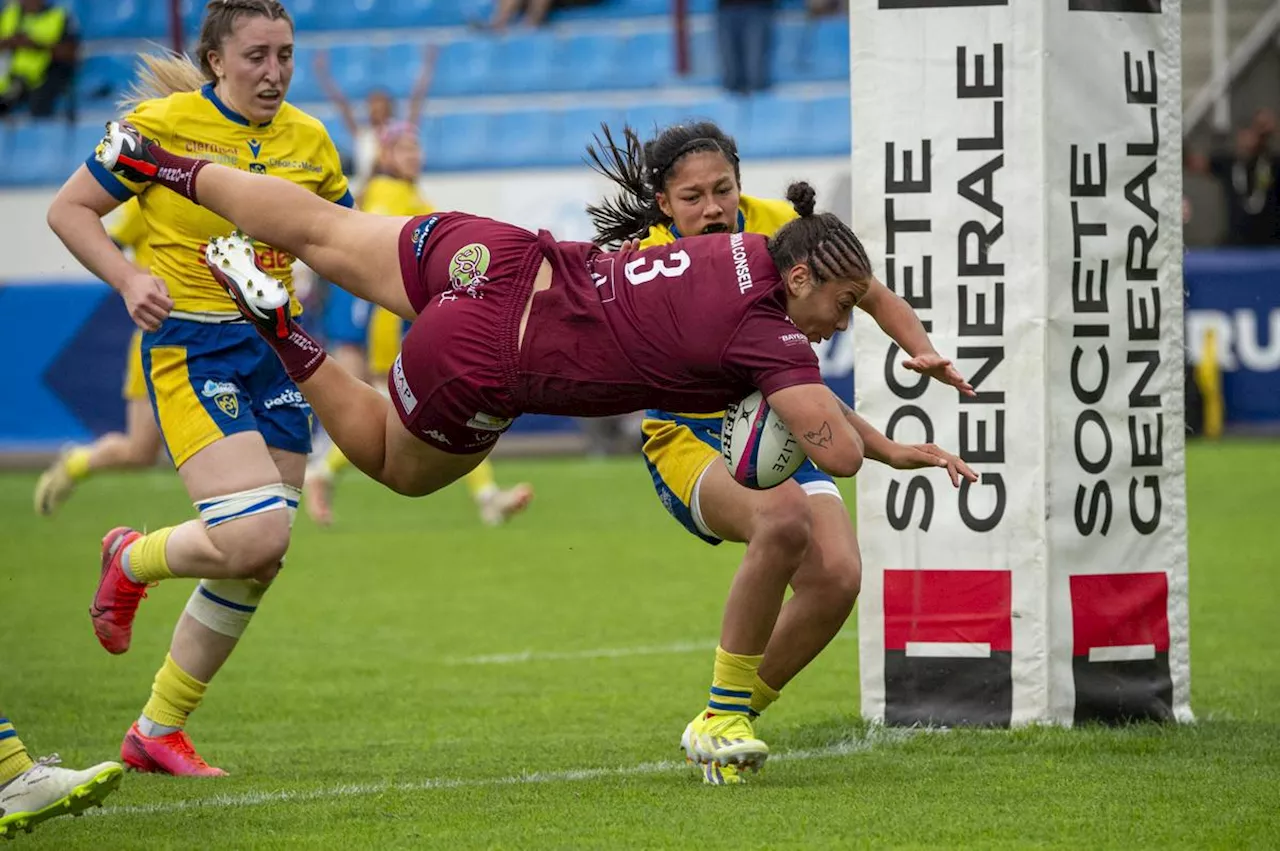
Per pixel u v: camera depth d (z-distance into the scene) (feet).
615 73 240.12
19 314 190.80
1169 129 64.34
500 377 49.14
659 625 96.68
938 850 44.29
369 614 101.71
